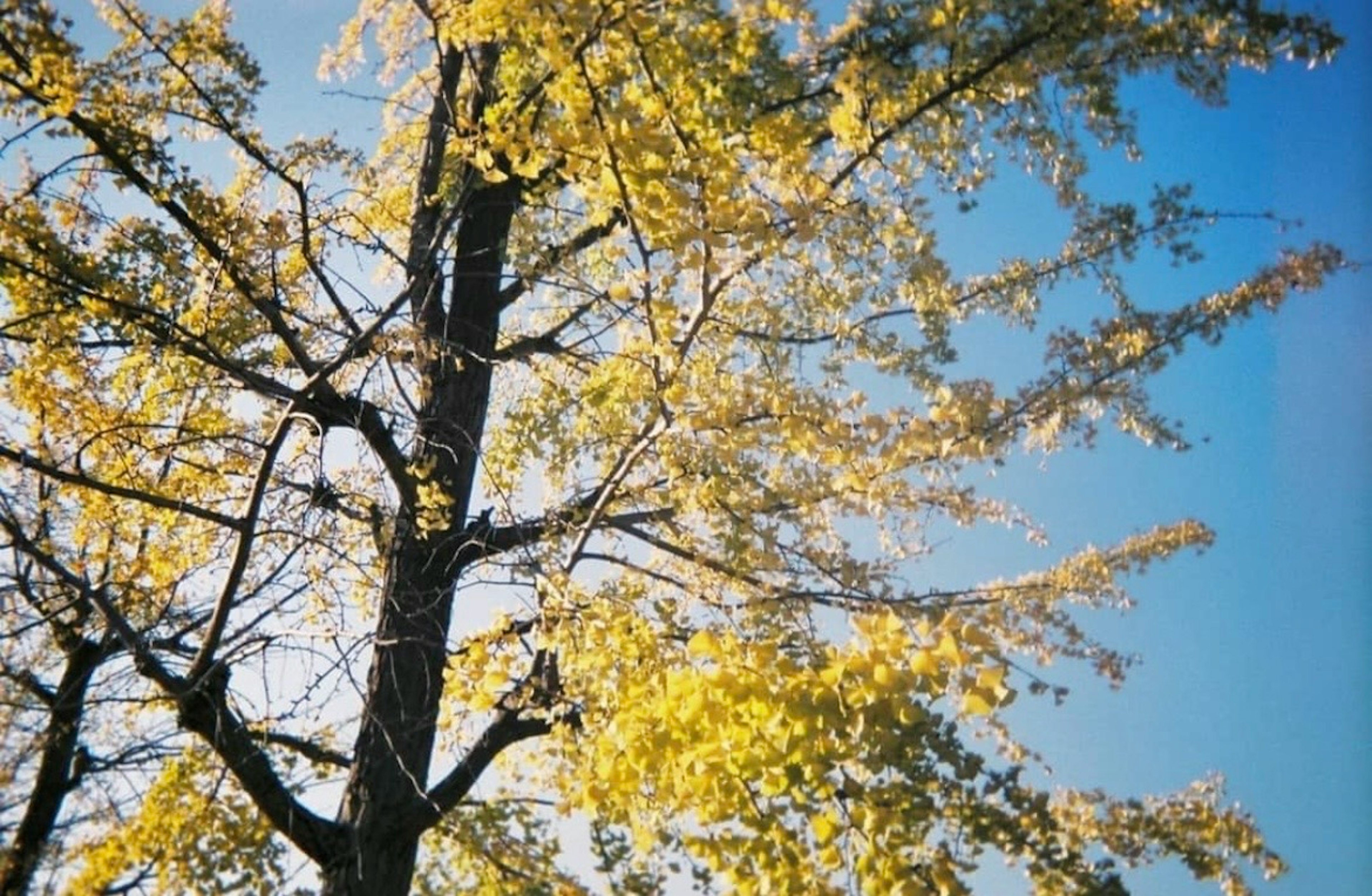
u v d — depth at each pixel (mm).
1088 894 3766
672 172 4039
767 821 3520
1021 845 3805
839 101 5316
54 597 5691
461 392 6348
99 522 5723
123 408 5727
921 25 4270
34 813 5426
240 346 5883
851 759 3480
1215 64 4465
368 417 5609
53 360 5383
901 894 3340
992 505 5230
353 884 5230
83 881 4883
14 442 5676
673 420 4660
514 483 6324
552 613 4578
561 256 5824
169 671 5125
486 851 5637
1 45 4797
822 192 4301
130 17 5125
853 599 5184
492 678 4387
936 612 5086
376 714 5422
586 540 4965
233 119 5406
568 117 4281
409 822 5445
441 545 5406
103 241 5793
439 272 5543
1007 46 4270
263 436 5734
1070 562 5258
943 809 3797
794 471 5020
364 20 5695
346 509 5531
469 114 4664
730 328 5336
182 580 5605
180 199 5270
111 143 4977
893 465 4441
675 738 3721
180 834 5141
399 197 6160
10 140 5047
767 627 5105
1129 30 4355
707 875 4402
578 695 4559
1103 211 5574
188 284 5902
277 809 5191
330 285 5203
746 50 4219
